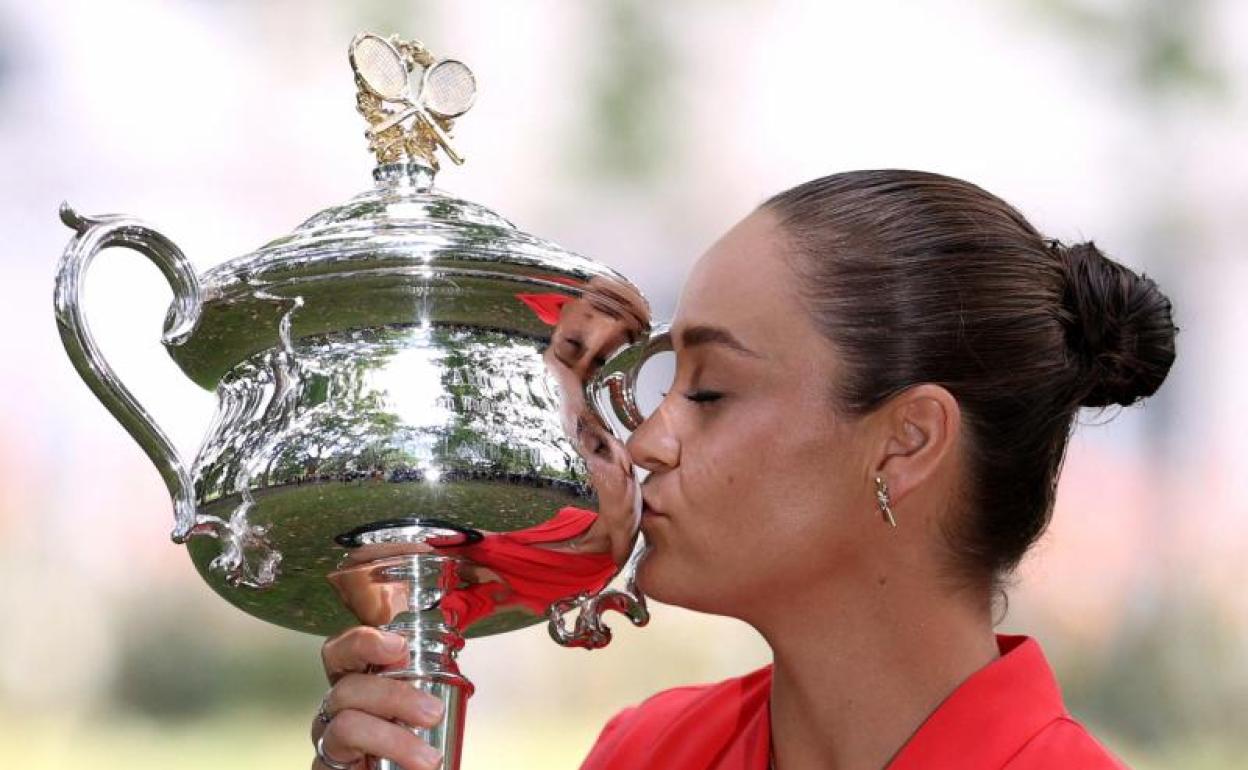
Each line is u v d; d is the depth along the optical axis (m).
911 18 25.14
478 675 21.33
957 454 4.03
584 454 3.93
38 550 21.27
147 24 24.09
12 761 19.52
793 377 3.98
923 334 3.96
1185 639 21.42
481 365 3.86
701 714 4.61
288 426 3.80
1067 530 21.80
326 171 24.19
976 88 25.03
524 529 3.83
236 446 3.87
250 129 24.08
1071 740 3.96
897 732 4.07
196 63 24.14
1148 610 21.59
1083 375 4.17
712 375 4.06
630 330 4.08
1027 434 4.06
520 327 3.91
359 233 3.75
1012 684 4.02
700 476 4.03
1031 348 4.05
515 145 24.44
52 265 23.12
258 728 21.02
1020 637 4.27
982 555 4.09
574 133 24.53
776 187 24.66
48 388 22.17
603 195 24.53
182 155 23.92
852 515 4.00
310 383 3.83
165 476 3.75
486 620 4.12
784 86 24.94
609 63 24.66
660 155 24.58
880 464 3.99
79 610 21.09
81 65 23.83
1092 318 4.17
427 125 4.14
